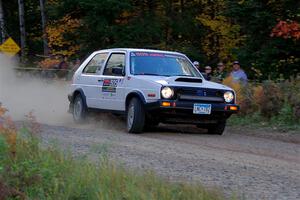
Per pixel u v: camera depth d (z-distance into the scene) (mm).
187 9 47938
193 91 18156
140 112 18156
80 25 44156
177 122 18250
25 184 9281
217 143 16703
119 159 12562
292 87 22531
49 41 46938
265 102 22109
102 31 41844
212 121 18609
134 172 10375
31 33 65688
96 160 11695
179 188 9531
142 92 18297
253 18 31469
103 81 20250
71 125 20891
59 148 11672
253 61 32031
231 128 21188
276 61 31500
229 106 18469
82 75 21625
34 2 64625
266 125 21016
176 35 47969
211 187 9969
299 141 17984
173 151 14430
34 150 10945
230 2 32312
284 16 31438
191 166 12430
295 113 20844
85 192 9039
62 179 9555
